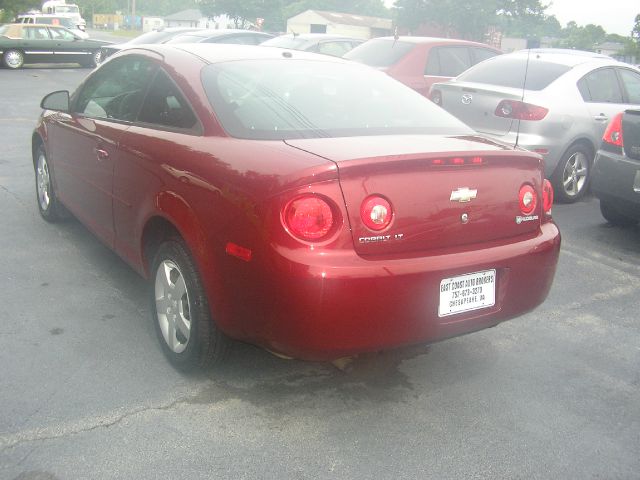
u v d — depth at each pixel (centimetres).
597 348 393
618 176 588
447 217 292
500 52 1095
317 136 313
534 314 438
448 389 338
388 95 380
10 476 255
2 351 348
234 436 288
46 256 486
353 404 319
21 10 3606
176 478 260
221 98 334
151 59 392
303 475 266
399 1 4156
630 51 4647
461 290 296
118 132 388
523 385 346
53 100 478
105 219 414
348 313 269
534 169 326
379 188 275
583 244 596
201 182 302
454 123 370
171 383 327
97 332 374
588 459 287
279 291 267
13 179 710
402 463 277
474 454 286
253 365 348
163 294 345
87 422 291
